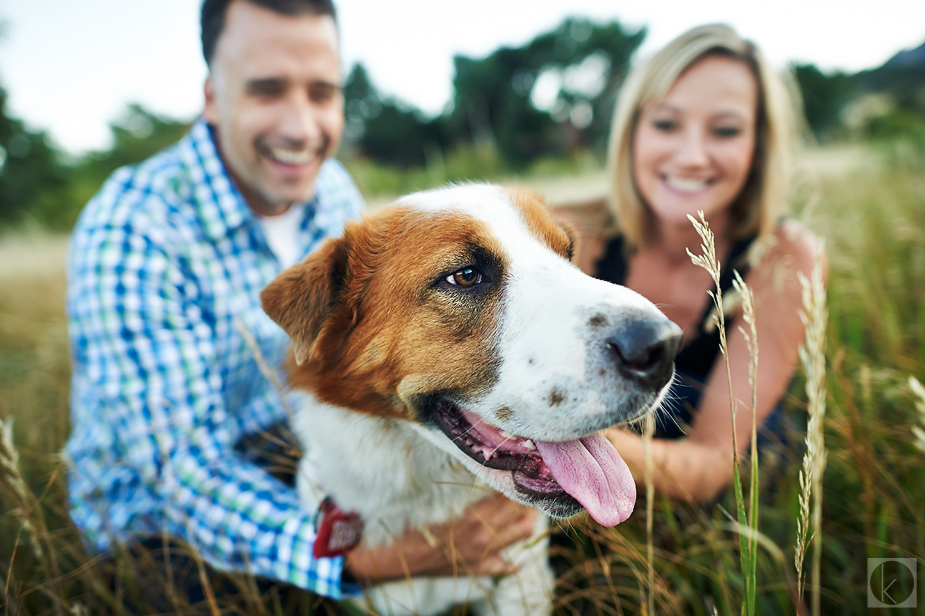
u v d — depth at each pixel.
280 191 0.83
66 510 0.69
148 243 0.74
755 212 0.85
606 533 0.62
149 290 0.73
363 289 0.63
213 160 0.79
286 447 0.72
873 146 2.30
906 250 1.11
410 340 0.60
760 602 0.62
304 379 0.66
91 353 0.72
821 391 0.51
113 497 0.74
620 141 0.88
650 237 0.89
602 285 0.57
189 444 0.70
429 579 0.67
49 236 2.74
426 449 0.64
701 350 0.84
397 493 0.64
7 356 1.31
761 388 0.76
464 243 0.61
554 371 0.55
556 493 0.57
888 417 0.74
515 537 0.64
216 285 0.79
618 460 0.58
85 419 0.79
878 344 0.85
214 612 0.61
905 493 0.65
